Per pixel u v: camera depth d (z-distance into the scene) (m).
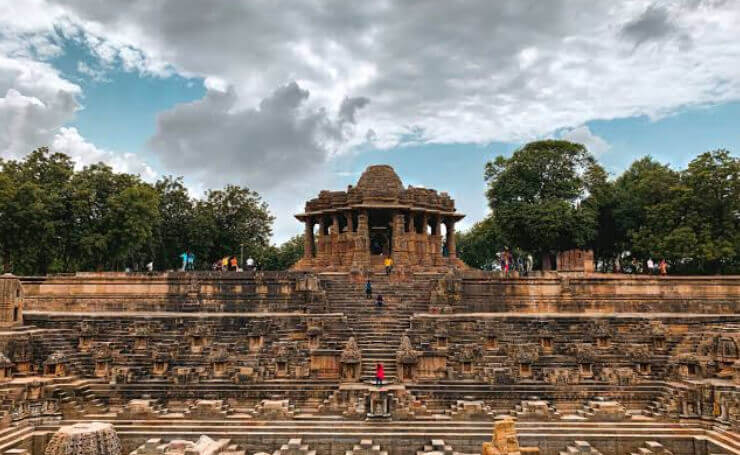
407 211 64.94
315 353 35.88
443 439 28.25
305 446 27.06
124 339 39.44
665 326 40.78
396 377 35.59
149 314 43.00
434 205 67.88
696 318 41.00
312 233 69.56
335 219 66.75
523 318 41.00
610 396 34.12
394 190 64.44
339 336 40.09
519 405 33.62
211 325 40.97
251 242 85.19
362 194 64.38
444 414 32.16
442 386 34.19
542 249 70.12
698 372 33.91
